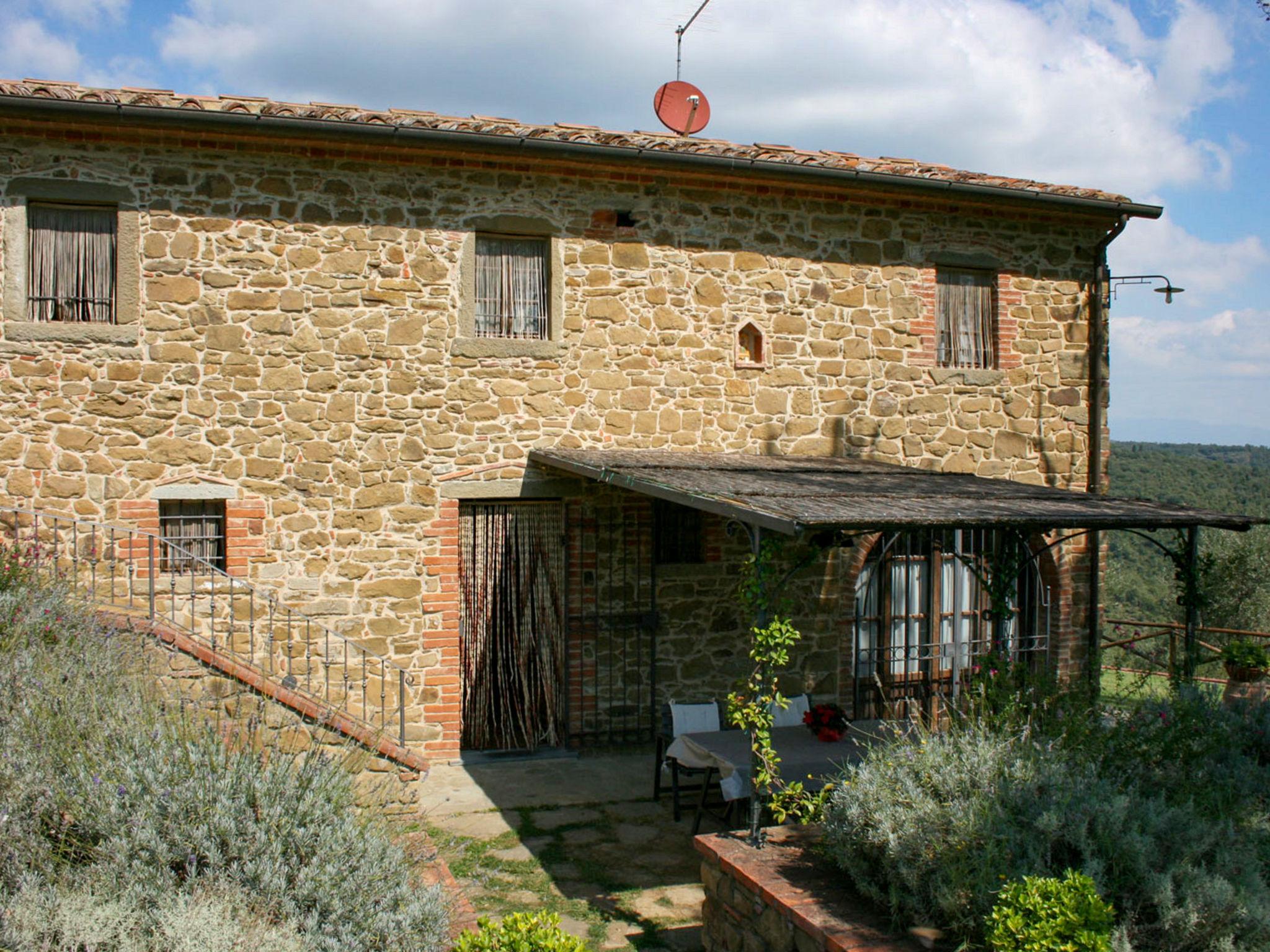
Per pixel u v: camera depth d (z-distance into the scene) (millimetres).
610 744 9719
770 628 5930
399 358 9125
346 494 9000
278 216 8836
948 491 7473
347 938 4453
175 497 8586
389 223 9102
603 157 9266
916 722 6484
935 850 4762
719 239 10102
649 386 9859
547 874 6887
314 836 4871
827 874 5363
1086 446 11648
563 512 9695
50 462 8320
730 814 7430
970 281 11258
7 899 4137
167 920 4105
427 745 9211
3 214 8227
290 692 7125
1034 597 11375
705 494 6410
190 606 8398
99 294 8578
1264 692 8586
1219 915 4195
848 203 10555
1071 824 4660
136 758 5043
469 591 9547
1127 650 9305
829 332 10500
